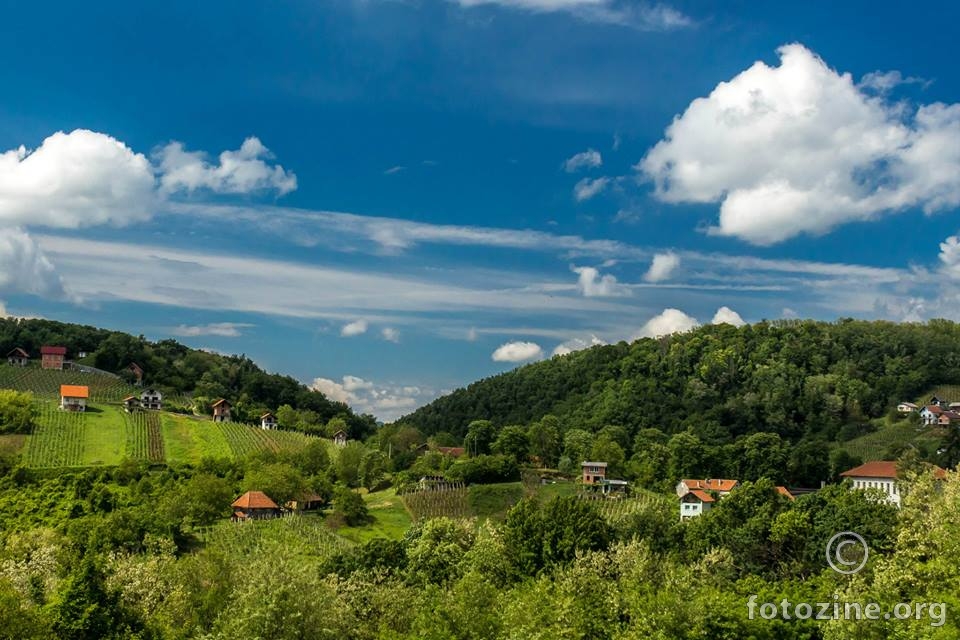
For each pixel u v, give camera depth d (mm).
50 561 80500
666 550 98875
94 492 133875
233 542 122688
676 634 50344
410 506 158125
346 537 139000
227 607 60500
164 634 59375
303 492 162250
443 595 59062
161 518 119312
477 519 150750
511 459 177750
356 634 63125
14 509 130750
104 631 54531
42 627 52281
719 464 179125
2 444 172000
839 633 47531
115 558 88250
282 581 53844
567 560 90625
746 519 93000
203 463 171125
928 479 67562
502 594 61719
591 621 56188
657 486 174875
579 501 99812
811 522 86500
